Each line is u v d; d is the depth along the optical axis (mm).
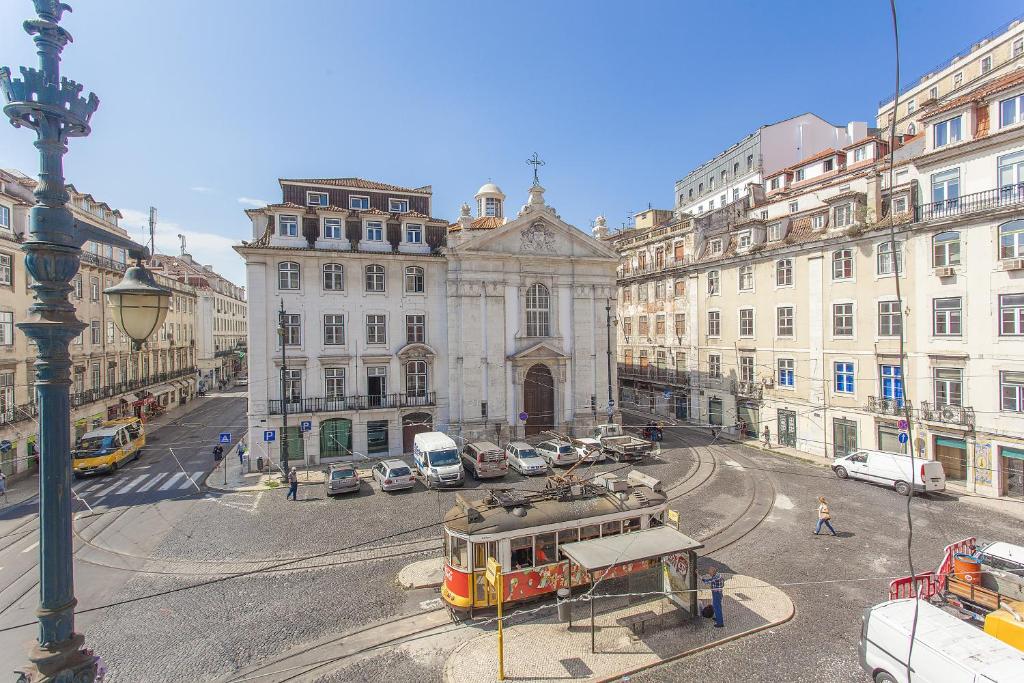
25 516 22250
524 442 30984
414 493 24234
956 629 10383
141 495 24766
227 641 12914
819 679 11344
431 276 31969
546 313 33906
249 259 28734
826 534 18797
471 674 11641
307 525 20406
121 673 11664
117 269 40125
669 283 41500
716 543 18266
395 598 14938
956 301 23516
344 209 30547
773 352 32531
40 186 4551
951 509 20906
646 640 12781
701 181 57594
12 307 28578
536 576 14133
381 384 31219
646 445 29719
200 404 54438
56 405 4547
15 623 13750
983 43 39500
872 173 27438
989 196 22375
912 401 25188
